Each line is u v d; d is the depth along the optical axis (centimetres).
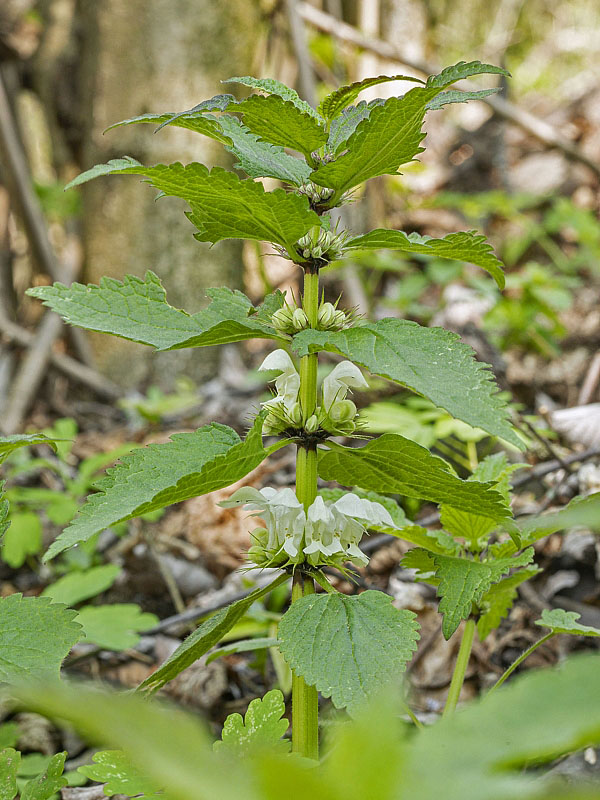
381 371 54
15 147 148
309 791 22
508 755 22
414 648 55
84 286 58
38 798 54
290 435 58
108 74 149
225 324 57
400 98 54
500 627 76
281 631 56
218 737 71
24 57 161
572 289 146
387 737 23
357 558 58
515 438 52
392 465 58
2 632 55
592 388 107
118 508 54
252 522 93
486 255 58
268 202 55
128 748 21
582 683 23
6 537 81
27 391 135
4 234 171
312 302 58
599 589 76
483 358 112
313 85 146
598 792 19
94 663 78
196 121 56
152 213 149
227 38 147
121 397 147
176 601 81
